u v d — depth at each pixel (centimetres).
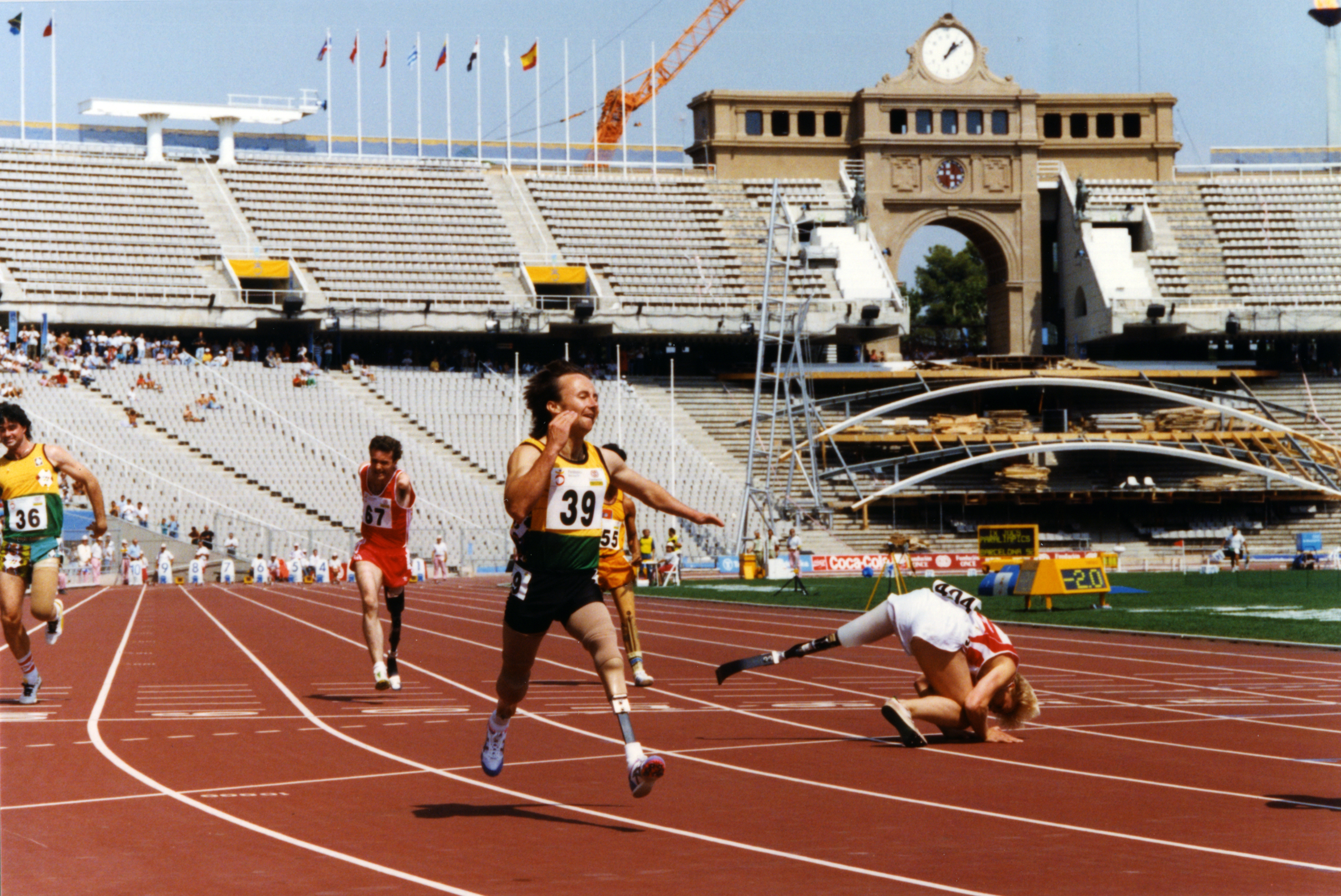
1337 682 1348
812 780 827
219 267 5691
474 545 4756
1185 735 1001
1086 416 5953
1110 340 6556
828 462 5662
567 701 1220
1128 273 6538
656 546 4991
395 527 1287
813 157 6794
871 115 6731
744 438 5719
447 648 1800
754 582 3988
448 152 6581
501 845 649
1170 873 588
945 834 671
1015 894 554
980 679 980
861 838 664
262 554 4428
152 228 5728
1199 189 6888
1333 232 6706
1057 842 651
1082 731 1023
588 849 639
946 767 872
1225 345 6706
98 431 4603
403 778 833
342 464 4841
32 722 1073
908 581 3875
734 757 912
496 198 6397
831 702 1212
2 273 5347
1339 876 581
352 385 5366
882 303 6288
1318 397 6172
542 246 6200
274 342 5916
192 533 4247
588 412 707
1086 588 2581
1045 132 7094
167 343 5288
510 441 5312
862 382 6059
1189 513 5634
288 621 2369
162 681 1387
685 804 751
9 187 5700
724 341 6338
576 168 6806
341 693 1283
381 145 6675
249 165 6200
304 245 5897
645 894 555
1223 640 1795
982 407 6122
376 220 6106
